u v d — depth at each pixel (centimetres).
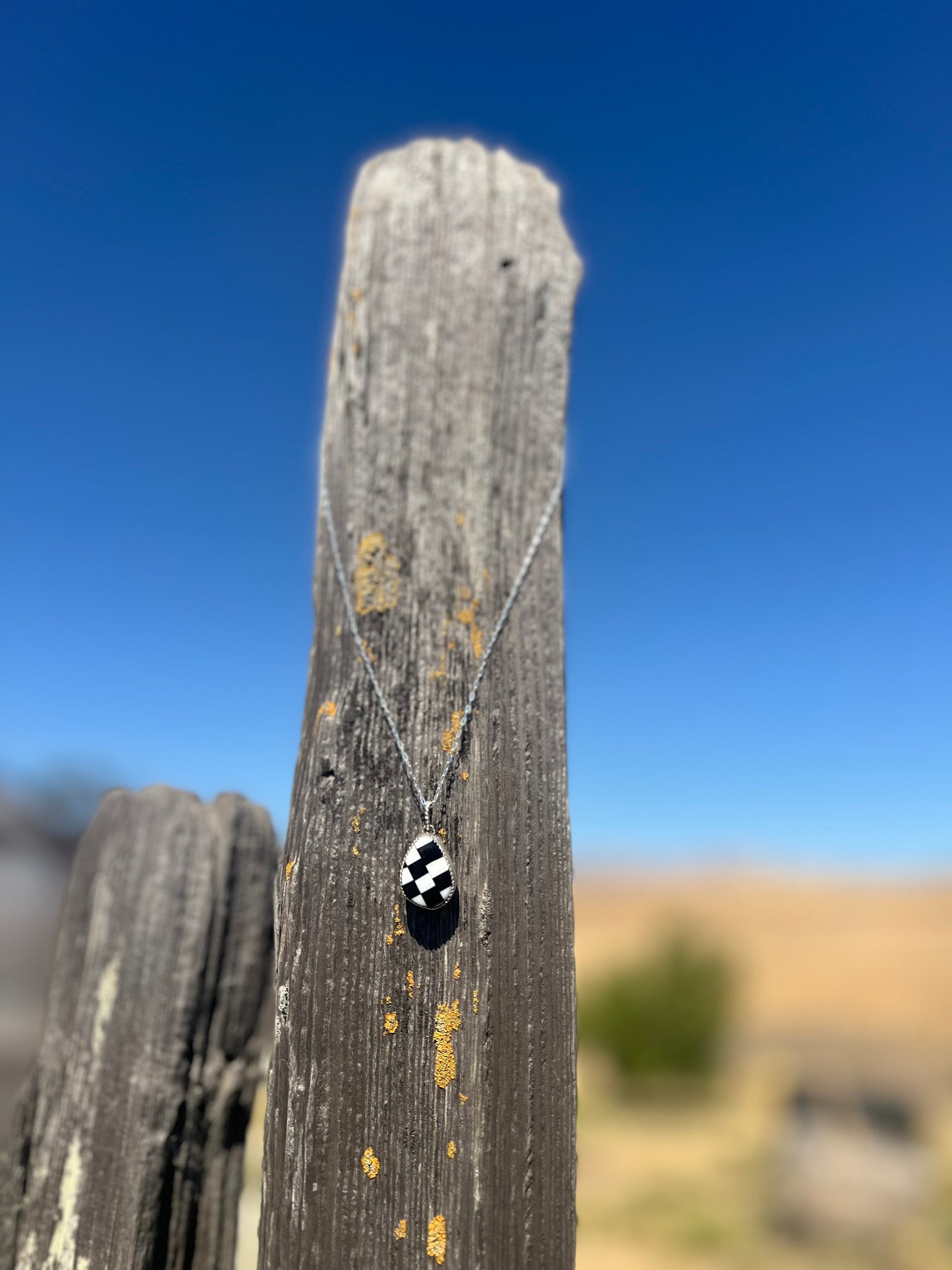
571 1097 27
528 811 29
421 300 33
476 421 32
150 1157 33
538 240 34
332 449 32
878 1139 185
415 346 32
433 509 31
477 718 30
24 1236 33
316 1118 27
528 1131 27
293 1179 27
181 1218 33
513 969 28
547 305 33
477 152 34
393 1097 27
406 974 28
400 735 29
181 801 37
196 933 35
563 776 30
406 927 28
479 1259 26
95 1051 34
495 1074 27
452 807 29
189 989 34
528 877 29
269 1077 27
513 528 31
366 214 33
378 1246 26
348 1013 27
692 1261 150
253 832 37
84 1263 32
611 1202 183
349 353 32
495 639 30
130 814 37
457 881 28
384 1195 26
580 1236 165
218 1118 35
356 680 30
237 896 36
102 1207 32
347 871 28
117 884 36
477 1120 27
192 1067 34
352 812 29
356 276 33
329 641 31
